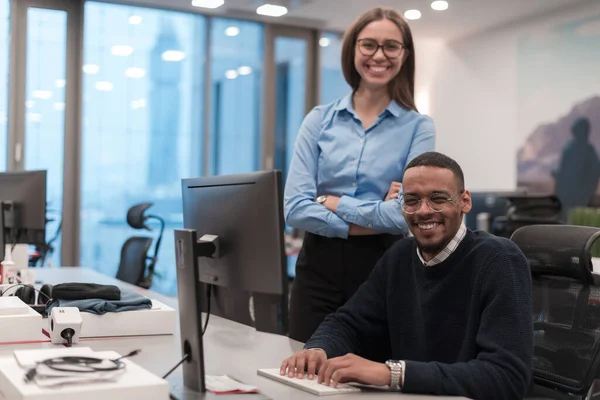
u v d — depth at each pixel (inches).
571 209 256.5
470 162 301.0
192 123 279.3
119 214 267.6
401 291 76.3
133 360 70.6
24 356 59.6
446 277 71.7
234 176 66.1
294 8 266.4
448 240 71.5
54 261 257.0
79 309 82.2
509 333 65.1
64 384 52.0
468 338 69.4
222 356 74.6
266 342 82.6
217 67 282.7
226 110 284.8
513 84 280.4
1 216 123.6
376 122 95.3
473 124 298.8
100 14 262.5
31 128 252.7
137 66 269.6
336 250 91.3
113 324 82.8
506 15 270.4
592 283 81.2
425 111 320.8
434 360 71.8
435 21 279.9
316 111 100.3
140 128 270.7
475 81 297.4
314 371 65.8
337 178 95.4
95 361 57.3
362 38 93.8
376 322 79.3
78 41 258.7
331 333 76.3
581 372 78.5
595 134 248.4
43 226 136.4
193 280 58.8
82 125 260.2
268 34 288.7
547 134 266.4
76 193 259.0
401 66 96.5
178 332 86.6
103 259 265.4
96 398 51.2
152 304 89.9
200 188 71.7
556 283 84.8
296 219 92.6
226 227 66.4
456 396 61.4
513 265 68.5
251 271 63.7
